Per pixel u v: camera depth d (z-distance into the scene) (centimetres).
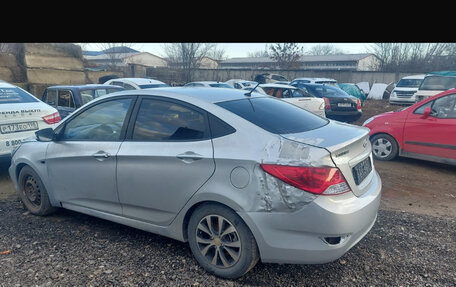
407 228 381
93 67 3086
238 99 336
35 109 573
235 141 280
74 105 807
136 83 1140
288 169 254
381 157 694
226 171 274
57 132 397
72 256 327
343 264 310
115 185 342
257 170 262
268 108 333
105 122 362
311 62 5625
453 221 402
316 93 1135
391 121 673
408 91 1927
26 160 417
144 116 336
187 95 325
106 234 376
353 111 1106
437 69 3306
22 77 1966
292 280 288
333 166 255
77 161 369
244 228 273
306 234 255
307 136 281
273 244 262
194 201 293
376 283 281
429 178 583
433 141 615
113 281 287
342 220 251
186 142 301
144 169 318
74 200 386
